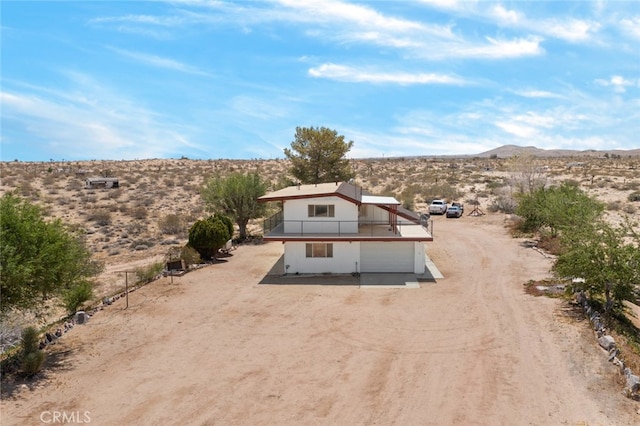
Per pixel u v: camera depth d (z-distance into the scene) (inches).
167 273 1224.2
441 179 3730.3
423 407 576.7
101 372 670.5
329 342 780.0
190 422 545.3
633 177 3398.1
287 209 1230.3
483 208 2566.4
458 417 554.3
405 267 1234.0
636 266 822.5
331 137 2043.6
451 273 1229.7
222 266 1327.5
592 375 649.6
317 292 1066.1
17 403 581.9
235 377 656.4
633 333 822.5
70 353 737.6
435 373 665.6
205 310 944.9
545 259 1374.3
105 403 586.2
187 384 636.1
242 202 1705.2
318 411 568.4
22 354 677.9
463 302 983.6
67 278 776.3
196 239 1368.1
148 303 990.4
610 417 549.6
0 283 655.8
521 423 541.0
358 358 717.3
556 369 670.5
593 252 849.5
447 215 2272.4
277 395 606.9
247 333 821.9
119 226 1996.8
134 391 616.4
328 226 1224.8
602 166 4532.5
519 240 1673.2
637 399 587.2
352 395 606.2
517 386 625.3
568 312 896.9
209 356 726.5
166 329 840.9
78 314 872.9
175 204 2551.7
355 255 1219.2
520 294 1031.6
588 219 1220.5
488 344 762.8
